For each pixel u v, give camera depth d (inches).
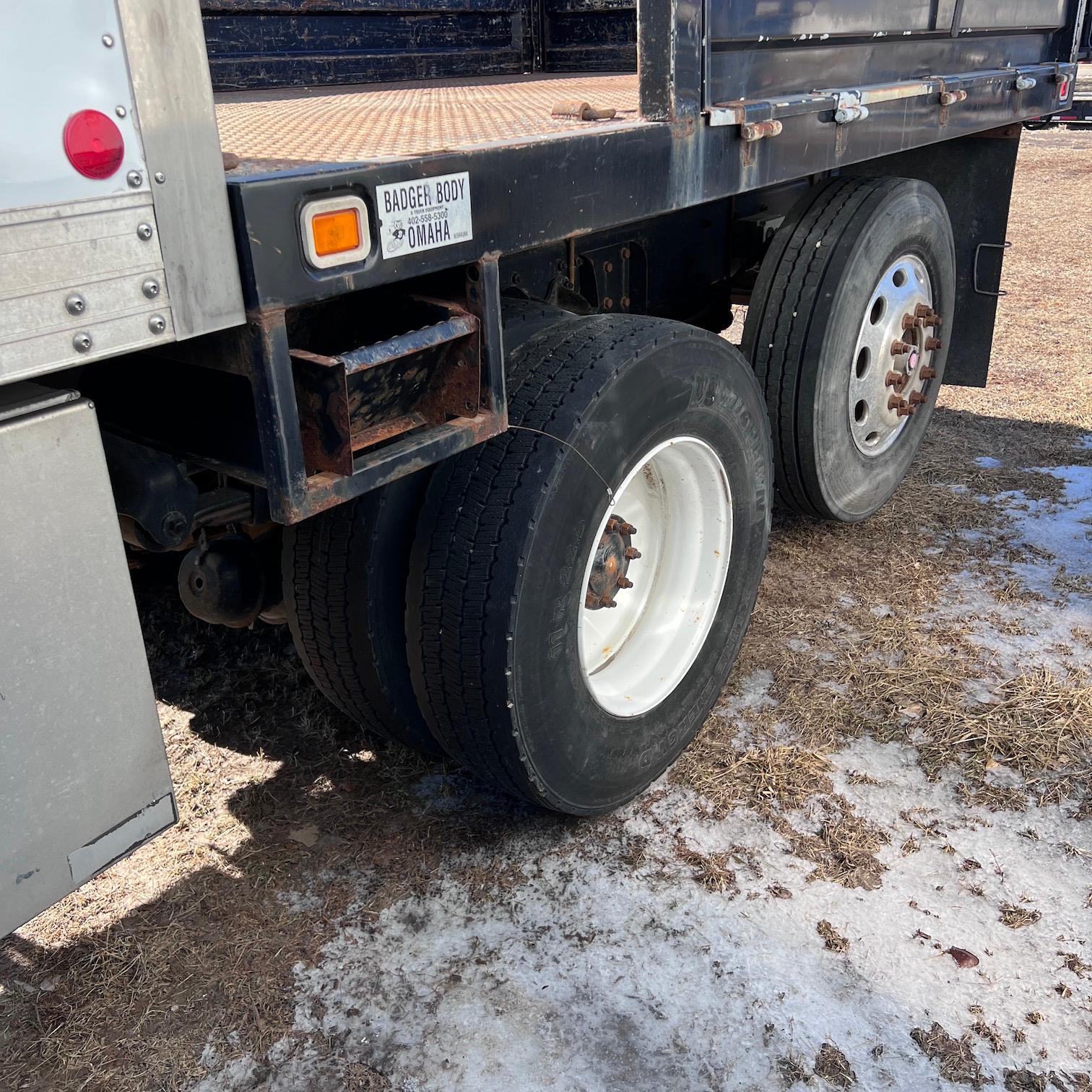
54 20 41.9
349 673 89.4
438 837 94.7
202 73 47.9
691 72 81.7
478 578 76.8
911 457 161.0
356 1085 71.4
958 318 187.0
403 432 68.5
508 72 164.6
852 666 120.2
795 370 128.9
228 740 108.1
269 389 54.8
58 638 51.3
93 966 80.7
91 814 54.9
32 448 48.3
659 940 83.0
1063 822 96.1
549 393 79.5
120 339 47.1
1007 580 141.3
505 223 67.7
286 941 83.3
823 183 136.2
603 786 91.1
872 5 110.5
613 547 90.4
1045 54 173.9
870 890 87.9
